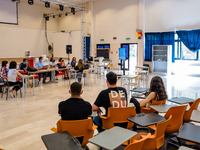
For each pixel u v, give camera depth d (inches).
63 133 77.6
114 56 553.3
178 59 455.5
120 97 104.8
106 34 559.5
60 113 96.7
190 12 416.5
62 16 641.0
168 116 95.7
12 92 248.4
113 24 542.9
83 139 87.0
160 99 118.3
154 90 118.9
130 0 504.7
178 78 394.3
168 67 446.6
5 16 512.4
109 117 99.5
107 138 68.6
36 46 575.8
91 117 104.3
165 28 456.4
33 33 564.4
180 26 433.7
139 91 159.5
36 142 127.7
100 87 314.5
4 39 494.6
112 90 105.3
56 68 354.6
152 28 476.7
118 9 528.7
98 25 573.0
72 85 92.7
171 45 451.2
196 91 270.7
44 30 603.2
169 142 113.8
